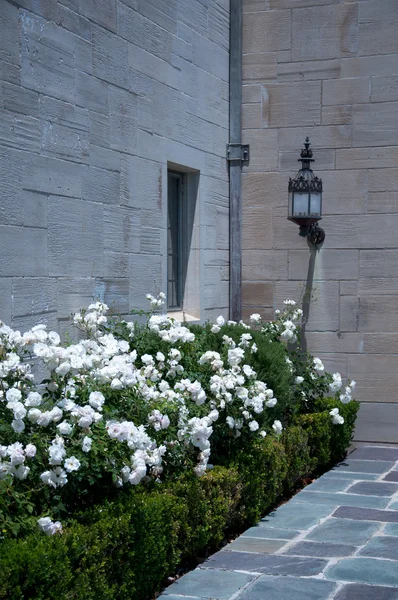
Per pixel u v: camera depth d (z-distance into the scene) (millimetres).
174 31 7449
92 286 6145
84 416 4035
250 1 8719
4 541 3572
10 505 3793
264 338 6902
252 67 8734
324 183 8562
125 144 6594
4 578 3275
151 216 7027
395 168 8359
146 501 4371
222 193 8602
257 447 5883
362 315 8523
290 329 7691
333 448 7766
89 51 6086
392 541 5250
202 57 8047
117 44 6473
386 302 8445
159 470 4777
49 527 3701
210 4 8234
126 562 4066
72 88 5879
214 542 5176
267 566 4785
